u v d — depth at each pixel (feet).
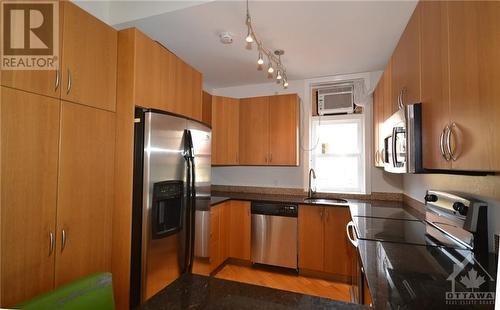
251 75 11.09
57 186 4.42
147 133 5.38
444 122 3.28
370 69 10.25
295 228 9.70
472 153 2.64
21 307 2.35
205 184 7.31
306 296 2.77
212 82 12.10
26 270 3.95
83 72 4.87
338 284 9.02
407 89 4.96
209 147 7.61
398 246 4.56
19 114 3.89
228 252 10.53
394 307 2.66
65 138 4.56
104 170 5.31
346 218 9.07
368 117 10.57
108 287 3.02
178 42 8.01
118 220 5.46
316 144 11.59
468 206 4.23
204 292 2.85
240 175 12.61
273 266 10.46
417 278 3.32
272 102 11.06
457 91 2.95
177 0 6.37
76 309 2.69
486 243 4.05
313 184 11.28
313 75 10.98
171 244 5.94
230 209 10.64
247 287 2.97
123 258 5.39
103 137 5.28
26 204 3.96
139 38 5.58
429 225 5.47
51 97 4.33
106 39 5.35
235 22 6.84
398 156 4.87
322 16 6.50
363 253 4.26
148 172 5.36
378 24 6.86
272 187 12.05
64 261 4.52
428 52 3.85
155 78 6.01
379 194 10.36
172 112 6.52
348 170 11.18
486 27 2.44
